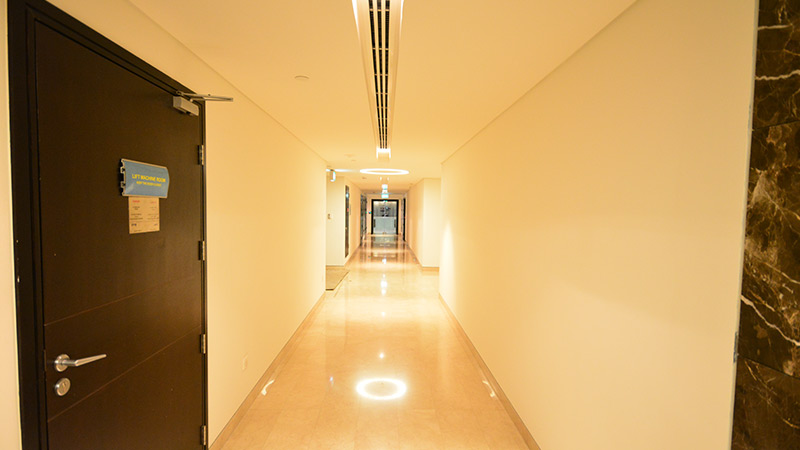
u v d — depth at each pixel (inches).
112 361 58.6
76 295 51.5
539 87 96.3
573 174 78.3
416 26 68.7
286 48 79.3
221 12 64.9
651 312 54.8
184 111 77.5
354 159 254.7
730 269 42.0
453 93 106.4
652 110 55.0
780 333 36.2
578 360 75.3
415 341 182.9
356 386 134.8
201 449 87.7
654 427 54.0
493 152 136.9
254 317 121.4
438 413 117.4
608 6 60.7
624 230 61.2
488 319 140.5
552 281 87.4
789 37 35.5
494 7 61.8
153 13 65.3
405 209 734.5
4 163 42.8
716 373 43.9
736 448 41.1
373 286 316.5
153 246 68.2
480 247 153.8
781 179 36.0
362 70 91.1
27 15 44.1
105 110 56.3
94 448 55.1
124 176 60.2
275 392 129.3
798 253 34.5
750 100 39.6
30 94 44.6
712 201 44.5
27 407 45.0
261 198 126.3
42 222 46.3
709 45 45.1
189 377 82.1
